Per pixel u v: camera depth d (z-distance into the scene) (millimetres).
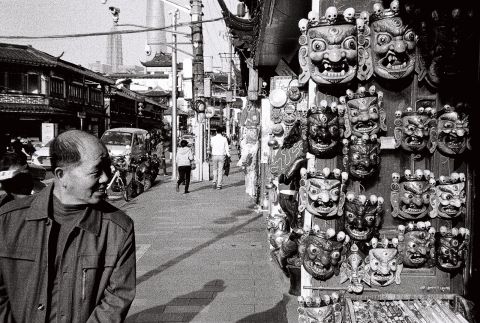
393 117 3531
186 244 8070
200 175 19047
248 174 13281
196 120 18859
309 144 3465
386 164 3574
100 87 39281
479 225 3531
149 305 5184
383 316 3352
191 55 20234
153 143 27703
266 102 9461
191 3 17219
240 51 9992
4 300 2123
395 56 3389
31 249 2102
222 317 4816
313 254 3443
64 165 2143
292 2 5430
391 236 3584
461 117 3459
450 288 3586
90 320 2107
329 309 3414
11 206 2186
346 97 3447
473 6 3383
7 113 28578
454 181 3477
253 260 7004
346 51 3242
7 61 27641
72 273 2125
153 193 15109
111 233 2223
